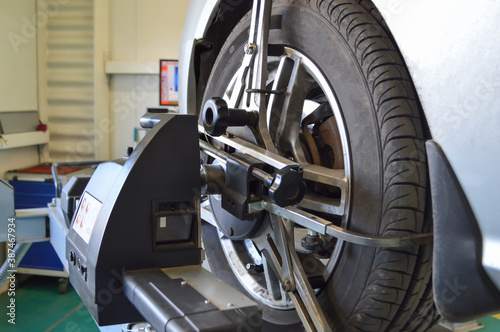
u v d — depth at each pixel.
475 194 0.67
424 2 0.74
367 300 0.87
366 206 0.87
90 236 0.91
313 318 0.90
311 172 0.98
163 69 4.62
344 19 0.92
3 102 4.20
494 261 0.66
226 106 0.96
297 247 1.32
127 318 0.91
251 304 0.75
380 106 0.84
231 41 1.38
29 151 4.73
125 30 4.99
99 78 4.86
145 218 0.88
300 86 1.06
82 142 4.98
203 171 1.02
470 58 0.67
